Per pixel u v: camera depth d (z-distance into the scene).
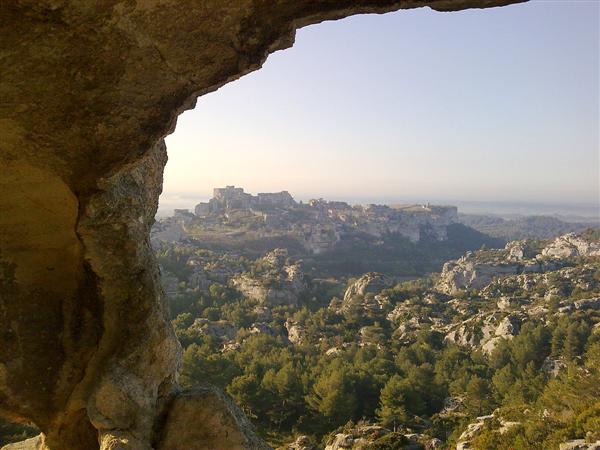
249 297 107.62
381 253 184.62
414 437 39.22
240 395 46.38
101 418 6.30
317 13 5.11
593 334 67.31
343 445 37.59
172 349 6.95
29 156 5.77
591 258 126.19
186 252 134.00
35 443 8.56
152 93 5.29
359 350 70.19
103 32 4.78
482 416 46.69
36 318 6.96
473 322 82.56
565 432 34.56
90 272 6.71
